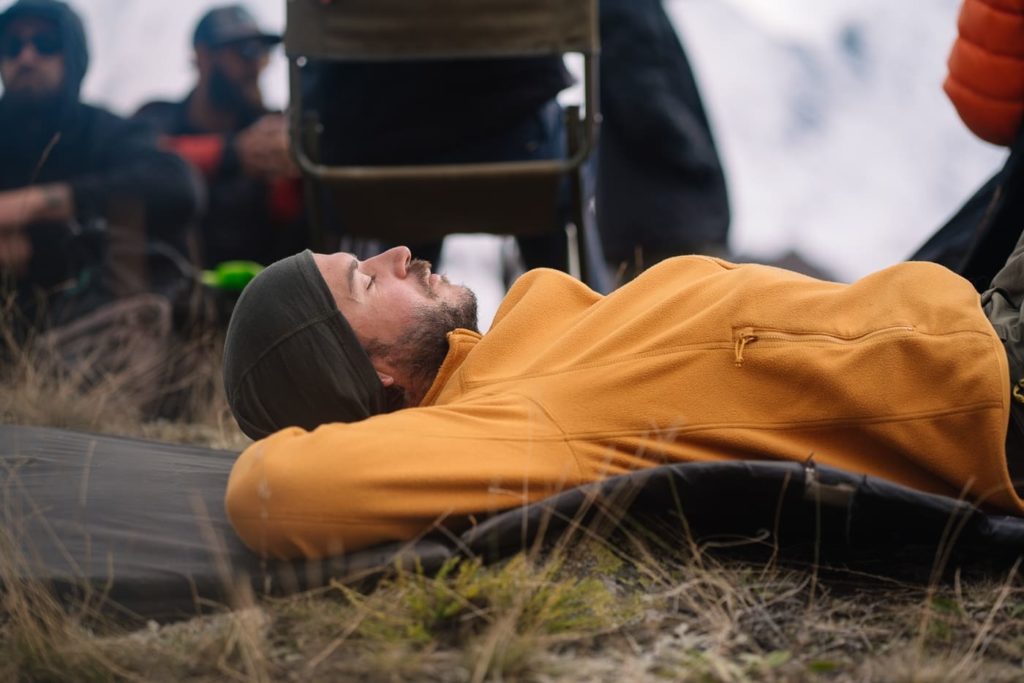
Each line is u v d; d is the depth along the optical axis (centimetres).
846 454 238
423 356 257
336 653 199
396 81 398
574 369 239
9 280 439
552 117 432
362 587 217
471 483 221
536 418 232
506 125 404
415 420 228
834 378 232
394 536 220
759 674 191
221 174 505
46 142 468
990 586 222
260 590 218
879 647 202
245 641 198
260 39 529
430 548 217
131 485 256
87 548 227
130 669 199
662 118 479
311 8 382
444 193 386
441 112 400
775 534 227
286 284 252
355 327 254
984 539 220
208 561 223
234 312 257
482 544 217
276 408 252
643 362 237
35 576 220
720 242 498
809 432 236
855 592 222
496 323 266
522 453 227
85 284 438
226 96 527
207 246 505
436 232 403
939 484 239
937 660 194
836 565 231
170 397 412
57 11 468
